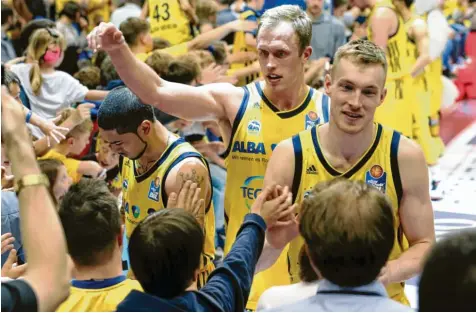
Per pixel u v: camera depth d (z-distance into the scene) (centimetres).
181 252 193
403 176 253
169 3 729
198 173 300
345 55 245
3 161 365
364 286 181
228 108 316
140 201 312
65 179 372
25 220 165
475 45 1112
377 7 618
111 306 227
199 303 192
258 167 316
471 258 144
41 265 163
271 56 306
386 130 256
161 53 483
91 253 228
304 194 259
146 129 298
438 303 145
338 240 178
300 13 312
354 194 184
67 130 425
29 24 569
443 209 602
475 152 791
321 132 259
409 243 262
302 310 179
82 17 787
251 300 310
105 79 557
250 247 214
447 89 904
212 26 728
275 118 314
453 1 1090
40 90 518
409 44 621
